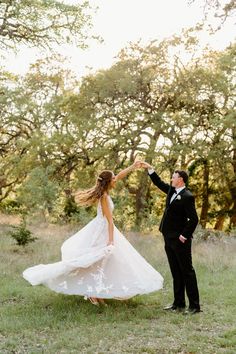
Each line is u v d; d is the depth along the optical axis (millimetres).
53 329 5719
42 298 7234
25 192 21750
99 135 26141
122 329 5715
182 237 6410
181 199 6543
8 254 10445
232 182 28125
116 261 6754
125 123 26219
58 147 26062
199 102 26391
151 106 27422
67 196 23641
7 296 7391
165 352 5004
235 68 25375
